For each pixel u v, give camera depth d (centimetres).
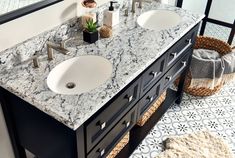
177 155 207
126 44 161
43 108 117
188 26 184
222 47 266
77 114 113
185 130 229
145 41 165
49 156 146
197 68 236
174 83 259
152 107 220
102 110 127
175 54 183
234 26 296
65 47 150
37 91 124
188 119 239
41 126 133
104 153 151
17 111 140
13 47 136
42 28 149
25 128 145
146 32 175
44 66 141
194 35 208
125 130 164
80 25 171
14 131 153
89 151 134
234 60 246
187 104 255
